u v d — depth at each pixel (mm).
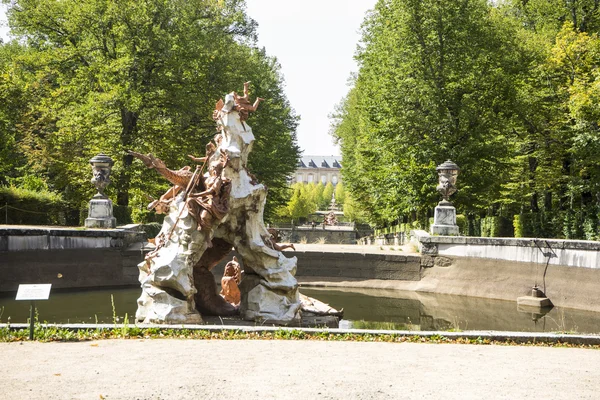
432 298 21812
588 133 26094
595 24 32000
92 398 6250
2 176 37156
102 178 24969
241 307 13680
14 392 6422
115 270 23641
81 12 33188
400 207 32844
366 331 10430
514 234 34062
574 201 35031
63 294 20953
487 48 31875
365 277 24984
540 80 30625
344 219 111875
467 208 31859
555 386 7164
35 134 35375
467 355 8898
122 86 32469
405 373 7598
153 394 6414
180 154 34906
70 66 35188
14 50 45344
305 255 25438
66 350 8586
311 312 14539
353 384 6980
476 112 30750
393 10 33688
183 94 34219
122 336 9836
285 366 7828
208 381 6977
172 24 35500
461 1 31500
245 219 13445
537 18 36062
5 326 9781
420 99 31375
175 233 12922
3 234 20859
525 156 32906
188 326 10352
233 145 13344
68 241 22547
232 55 39250
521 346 9969
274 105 44656
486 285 22406
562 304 19984
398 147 31328
